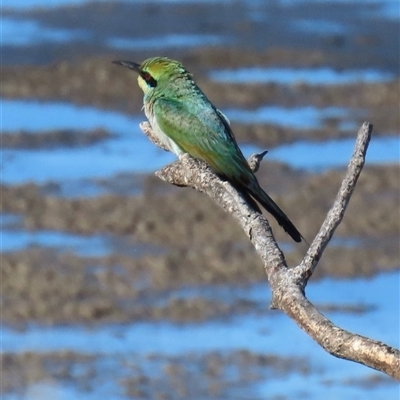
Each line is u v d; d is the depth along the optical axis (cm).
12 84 2909
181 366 1514
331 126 2658
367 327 1647
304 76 3083
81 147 2445
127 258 1873
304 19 3662
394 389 1450
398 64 3219
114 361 1526
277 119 2708
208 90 2914
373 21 3634
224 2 3809
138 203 2108
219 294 1748
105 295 1734
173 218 2041
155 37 3431
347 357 415
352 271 1847
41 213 2058
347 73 3123
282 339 1593
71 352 1549
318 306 1720
